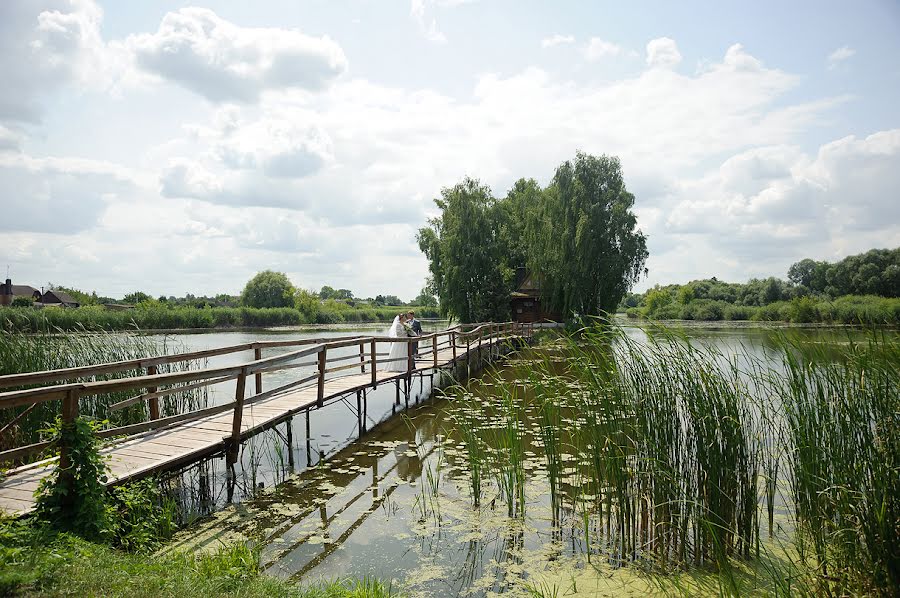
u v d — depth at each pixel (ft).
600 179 124.36
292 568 16.20
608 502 18.53
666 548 17.16
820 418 16.14
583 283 117.29
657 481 17.43
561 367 34.06
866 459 14.46
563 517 20.03
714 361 19.45
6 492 16.44
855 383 16.07
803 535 16.47
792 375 17.22
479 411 31.60
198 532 18.63
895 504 13.16
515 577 15.71
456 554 17.20
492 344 73.05
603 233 119.96
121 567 12.45
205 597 11.47
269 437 32.63
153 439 23.15
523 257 147.33
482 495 22.49
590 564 16.46
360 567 16.30
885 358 15.75
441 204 142.61
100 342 36.91
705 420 17.19
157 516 19.06
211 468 26.32
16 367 28.84
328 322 228.63
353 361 74.69
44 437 24.41
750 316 168.96
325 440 32.48
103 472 15.72
